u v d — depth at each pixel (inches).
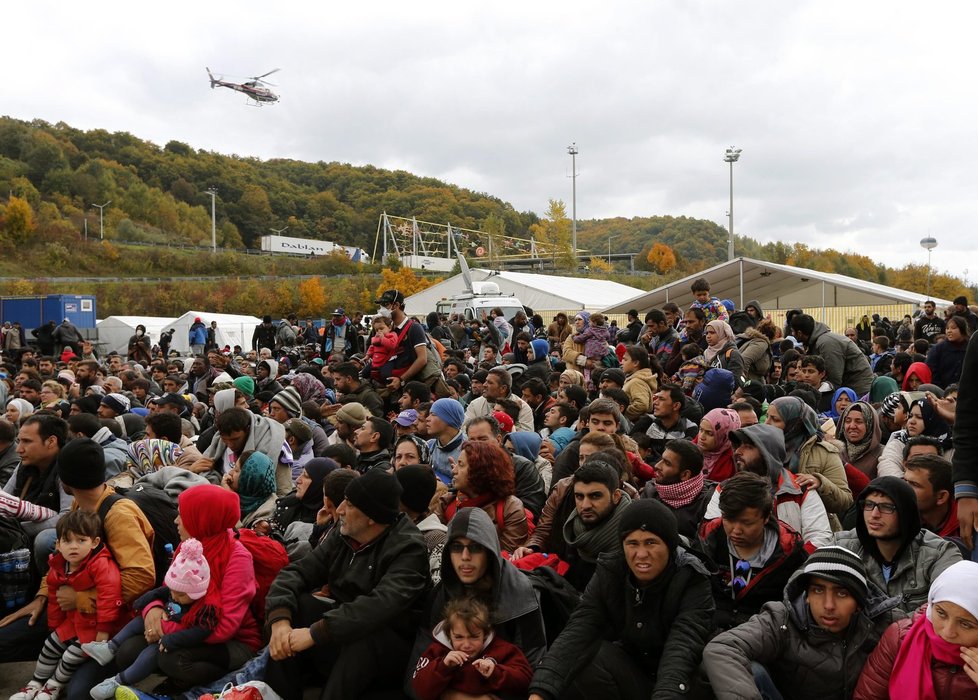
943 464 169.9
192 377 538.9
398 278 3090.6
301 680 169.2
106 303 2596.0
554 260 2970.0
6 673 201.9
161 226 4288.9
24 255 2940.5
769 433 183.5
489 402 324.2
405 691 159.0
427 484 185.0
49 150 4222.4
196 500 166.6
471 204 6038.4
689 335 405.4
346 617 154.3
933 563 150.6
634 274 3048.7
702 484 194.1
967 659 119.3
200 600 165.3
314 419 324.2
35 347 946.7
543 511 196.5
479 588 156.3
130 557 177.0
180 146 5531.5
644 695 147.5
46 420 217.6
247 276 3235.7
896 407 256.4
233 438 235.9
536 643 156.6
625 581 150.0
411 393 326.3
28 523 203.0
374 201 5999.0
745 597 160.7
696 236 5531.5
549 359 538.3
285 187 5723.4
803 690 139.9
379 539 165.9
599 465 174.4
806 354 345.1
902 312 1037.8
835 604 135.6
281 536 212.7
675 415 263.7
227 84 4087.1
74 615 178.1
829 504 191.2
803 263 3390.7
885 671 132.7
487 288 1067.3
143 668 164.9
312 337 895.7
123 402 327.6
